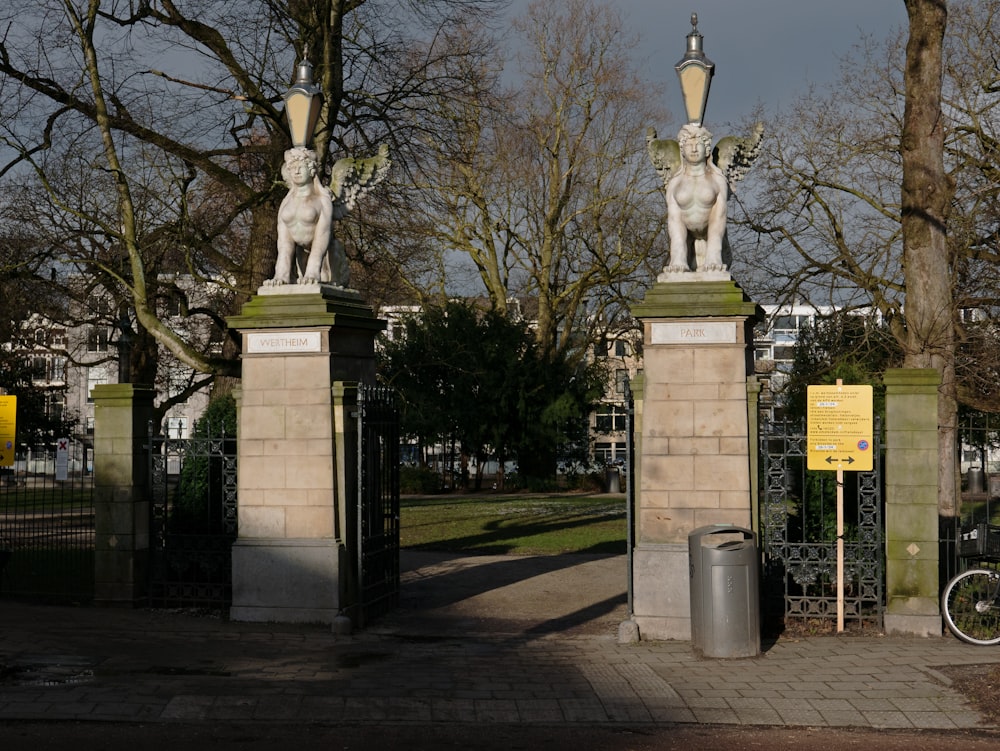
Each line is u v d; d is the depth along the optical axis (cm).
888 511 1210
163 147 2044
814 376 1994
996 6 2177
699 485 1219
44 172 1997
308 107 1334
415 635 1248
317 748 777
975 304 1973
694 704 911
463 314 3919
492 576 1688
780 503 1242
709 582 1104
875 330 2106
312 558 1283
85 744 772
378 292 2816
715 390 1220
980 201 2022
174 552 1380
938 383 1199
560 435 3962
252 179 2175
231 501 1361
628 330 4041
